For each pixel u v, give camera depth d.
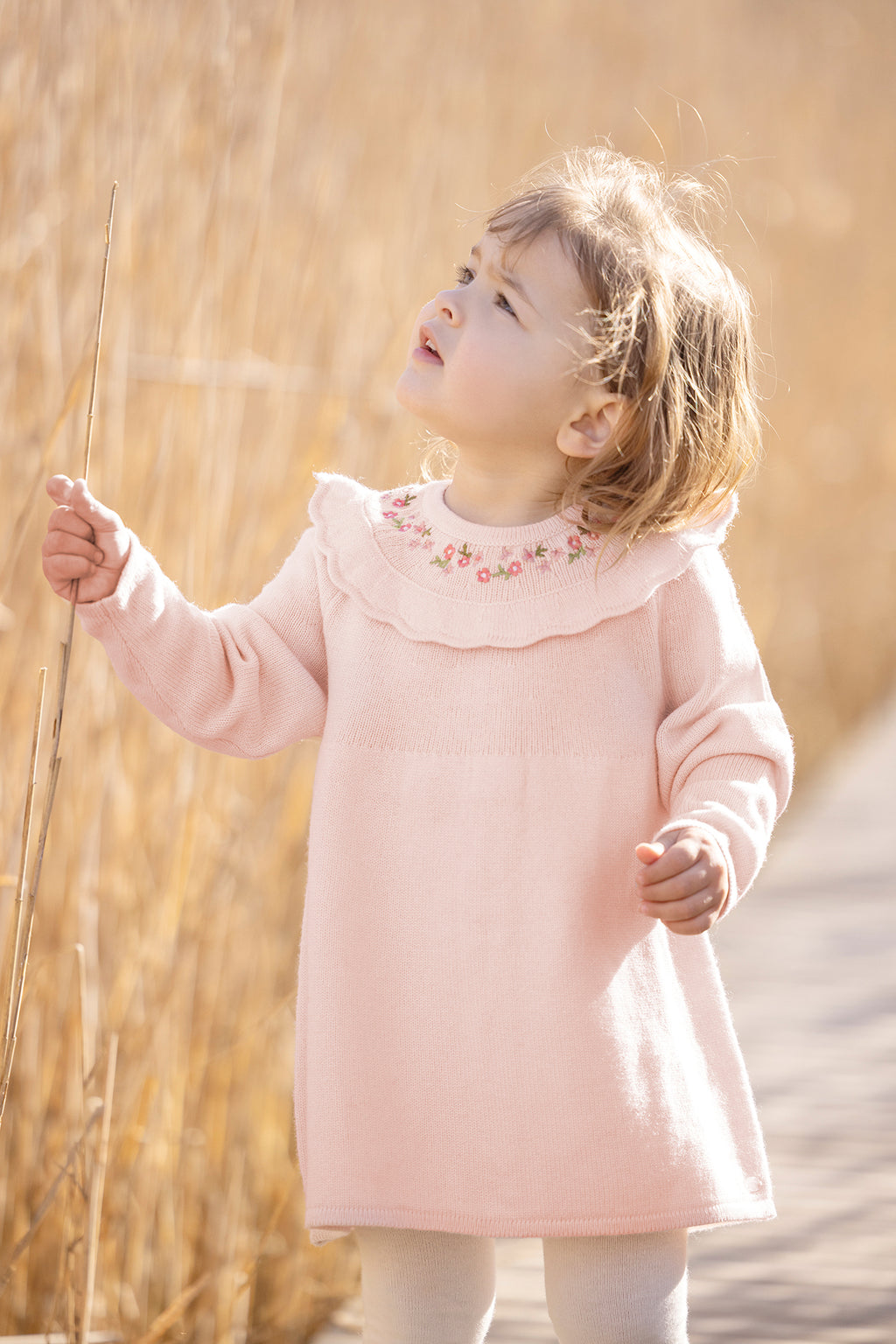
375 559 2.33
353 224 4.63
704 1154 2.21
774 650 10.38
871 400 11.96
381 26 5.00
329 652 2.35
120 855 3.47
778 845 7.94
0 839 3.19
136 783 3.55
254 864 3.97
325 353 4.34
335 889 2.25
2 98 3.09
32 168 3.18
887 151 12.62
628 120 7.42
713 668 2.28
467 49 5.61
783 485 10.28
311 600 2.39
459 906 2.19
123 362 3.39
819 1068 4.99
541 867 2.19
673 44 8.88
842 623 11.61
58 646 3.30
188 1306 3.53
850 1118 4.59
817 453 11.01
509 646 2.22
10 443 3.22
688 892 2.04
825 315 11.22
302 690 2.34
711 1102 2.26
